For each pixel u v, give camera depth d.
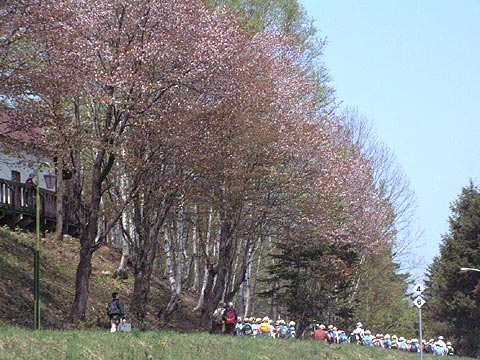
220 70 40.22
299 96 51.78
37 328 31.22
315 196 48.69
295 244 52.56
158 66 38.06
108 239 63.50
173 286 47.28
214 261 51.78
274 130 46.12
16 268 42.25
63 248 49.34
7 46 33.09
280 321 47.62
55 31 34.81
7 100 35.56
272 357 35.38
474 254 79.94
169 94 39.03
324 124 55.50
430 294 90.31
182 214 46.97
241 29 45.47
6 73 33.75
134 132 38.28
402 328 84.88
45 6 34.19
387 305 77.88
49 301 40.72
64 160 37.50
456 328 79.81
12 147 36.59
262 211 47.06
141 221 42.41
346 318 58.34
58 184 49.91
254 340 37.31
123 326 33.38
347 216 56.53
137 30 38.50
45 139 36.12
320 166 48.88
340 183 51.28
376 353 45.50
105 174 37.16
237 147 42.94
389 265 72.25
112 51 37.62
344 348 43.41
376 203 60.78
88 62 35.91
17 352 23.59
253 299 64.81
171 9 38.75
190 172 41.81
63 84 34.75
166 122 37.88
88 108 40.03
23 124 35.47
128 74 36.69
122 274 51.00
